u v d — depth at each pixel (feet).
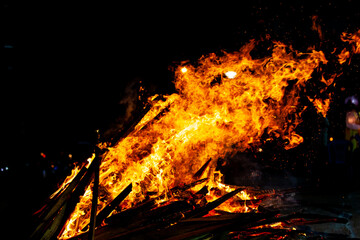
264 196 11.54
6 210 10.09
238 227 8.52
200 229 8.36
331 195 19.52
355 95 24.64
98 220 9.05
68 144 42.16
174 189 10.75
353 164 23.54
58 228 8.66
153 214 9.15
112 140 11.05
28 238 8.68
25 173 27.09
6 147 38.11
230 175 20.63
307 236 10.57
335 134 27.86
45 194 10.79
